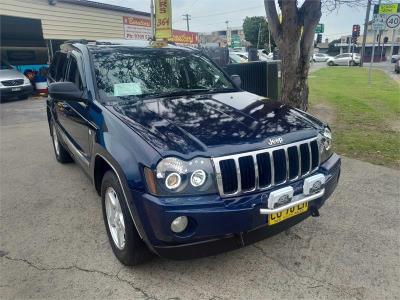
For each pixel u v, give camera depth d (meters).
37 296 2.67
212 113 3.12
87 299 2.63
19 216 3.99
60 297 2.66
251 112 3.20
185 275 2.87
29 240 3.47
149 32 21.31
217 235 2.48
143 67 3.91
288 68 6.81
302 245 3.26
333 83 17.69
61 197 4.49
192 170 2.43
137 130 2.72
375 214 3.81
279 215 2.67
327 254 3.12
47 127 8.85
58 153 5.74
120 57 3.95
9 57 17.25
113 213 3.10
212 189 2.48
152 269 2.95
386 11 13.30
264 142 2.66
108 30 18.59
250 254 3.14
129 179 2.53
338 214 3.82
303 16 6.48
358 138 6.75
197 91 3.86
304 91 6.98
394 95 12.51
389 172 5.00
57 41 16.38
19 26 16.80
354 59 39.69
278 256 3.11
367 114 9.05
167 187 2.41
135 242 2.76
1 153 6.57
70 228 3.69
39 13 15.08
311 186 2.81
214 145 2.54
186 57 4.32
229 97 3.70
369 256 3.08
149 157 2.46
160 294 2.67
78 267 3.02
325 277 2.82
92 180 3.60
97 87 3.53
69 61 4.49
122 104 3.32
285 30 6.57
